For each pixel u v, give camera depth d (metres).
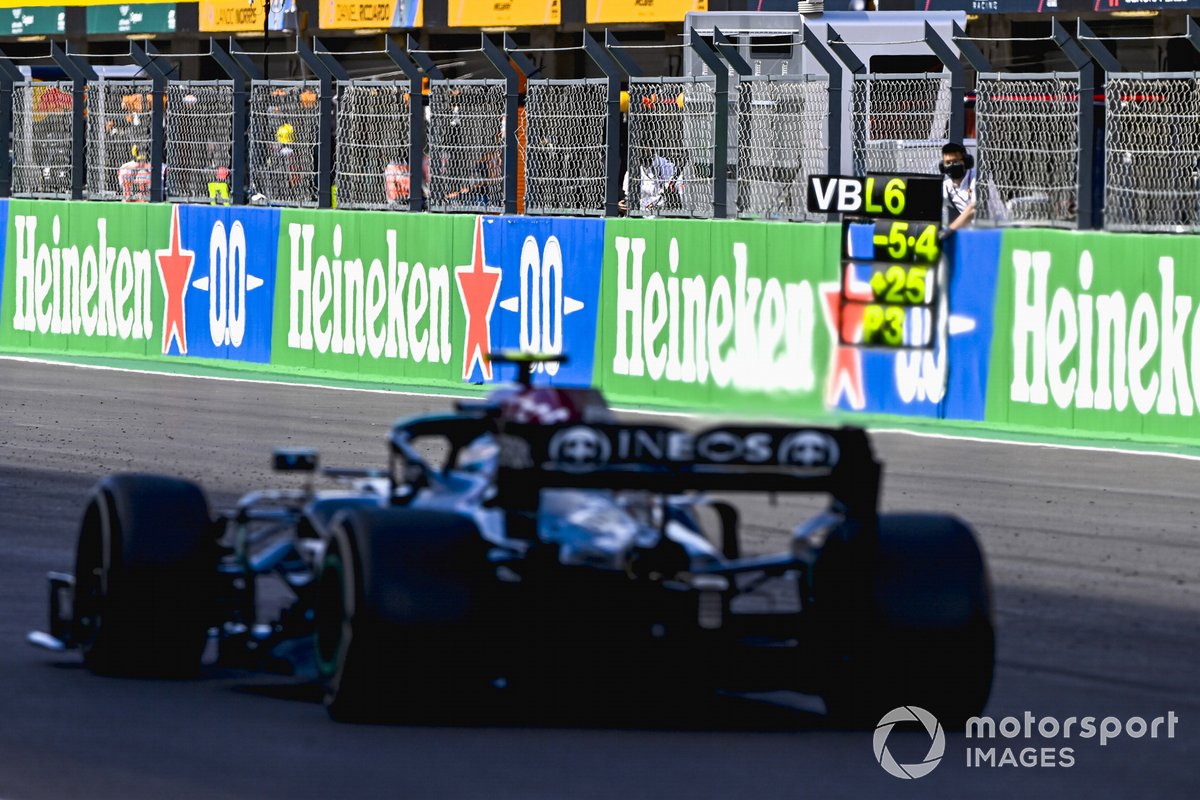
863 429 22.12
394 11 91.88
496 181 69.50
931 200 59.44
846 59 61.53
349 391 68.12
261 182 76.50
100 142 81.81
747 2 81.75
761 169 63.28
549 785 20.30
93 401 64.62
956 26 64.56
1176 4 74.88
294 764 21.02
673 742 22.59
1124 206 56.16
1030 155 58.53
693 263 63.84
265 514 26.72
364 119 72.75
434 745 22.00
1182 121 54.97
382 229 72.00
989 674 22.56
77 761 21.16
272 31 96.19
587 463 21.78
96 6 104.06
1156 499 45.09
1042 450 53.47
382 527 22.17
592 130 66.75
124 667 25.67
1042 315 57.44
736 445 21.92
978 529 40.66
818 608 22.69
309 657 24.17
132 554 25.09
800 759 21.80
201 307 78.38
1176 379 54.38
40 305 84.75
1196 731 24.03
